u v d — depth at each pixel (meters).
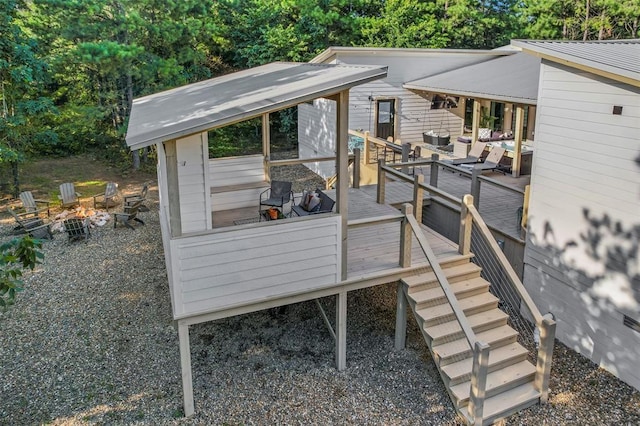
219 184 10.11
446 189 12.16
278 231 6.56
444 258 7.84
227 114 5.64
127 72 17.64
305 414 6.63
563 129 7.59
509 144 14.73
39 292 10.12
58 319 9.09
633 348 6.97
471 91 13.42
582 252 7.55
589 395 6.90
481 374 6.03
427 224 11.16
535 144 8.18
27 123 16.72
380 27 26.03
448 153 16.20
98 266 11.37
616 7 25.17
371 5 27.25
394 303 9.71
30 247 4.72
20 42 15.41
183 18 19.11
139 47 17.27
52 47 18.02
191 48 20.83
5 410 6.71
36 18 17.20
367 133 14.38
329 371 7.58
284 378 7.42
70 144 22.09
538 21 28.00
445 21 27.84
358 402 6.87
